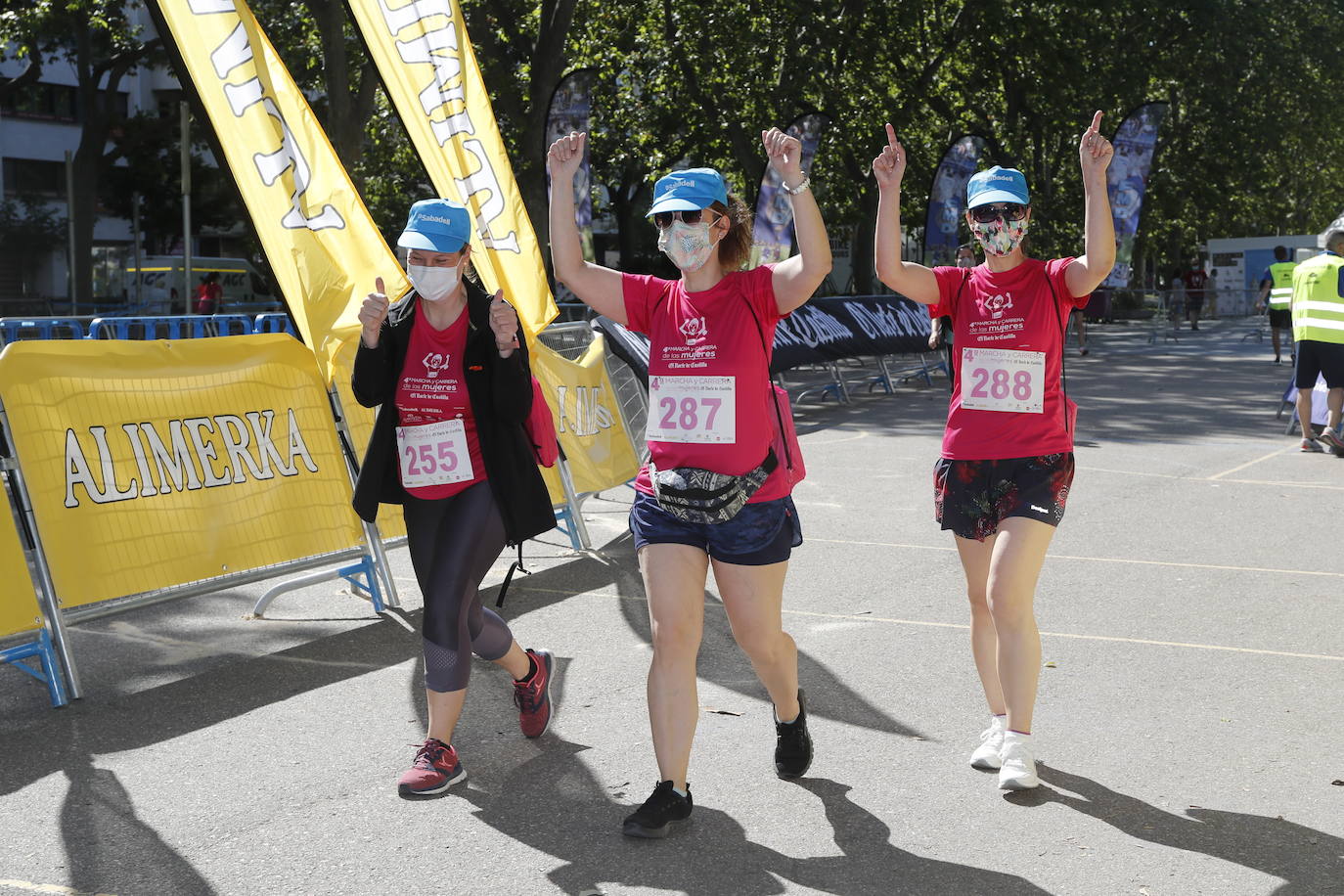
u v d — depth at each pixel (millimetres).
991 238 4129
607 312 3955
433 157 8117
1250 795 4094
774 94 25188
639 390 9125
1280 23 35844
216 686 5363
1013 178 4180
